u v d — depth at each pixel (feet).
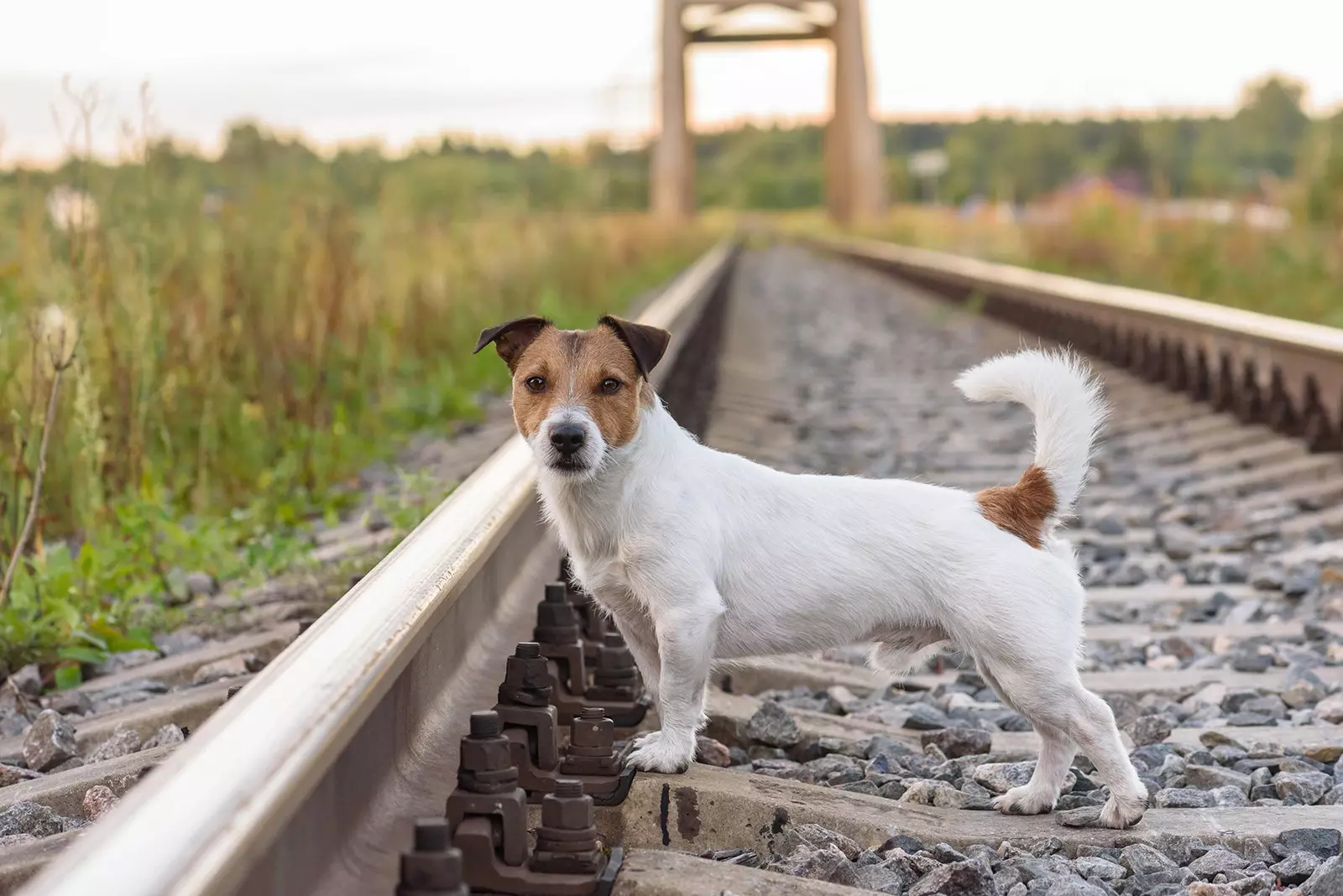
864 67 211.61
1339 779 12.03
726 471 11.66
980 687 15.56
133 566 18.15
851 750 13.01
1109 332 43.45
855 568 11.30
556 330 11.97
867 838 10.36
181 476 22.48
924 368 44.37
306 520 23.07
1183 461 28.45
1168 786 12.05
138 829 5.75
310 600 17.43
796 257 135.44
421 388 32.53
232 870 5.69
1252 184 65.98
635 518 11.07
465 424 31.71
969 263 75.77
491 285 46.62
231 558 18.81
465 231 49.47
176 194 26.81
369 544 19.52
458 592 10.18
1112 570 20.24
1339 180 59.52
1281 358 31.50
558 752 10.57
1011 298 57.72
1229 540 21.48
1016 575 10.94
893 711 14.67
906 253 96.17
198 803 5.97
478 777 8.47
